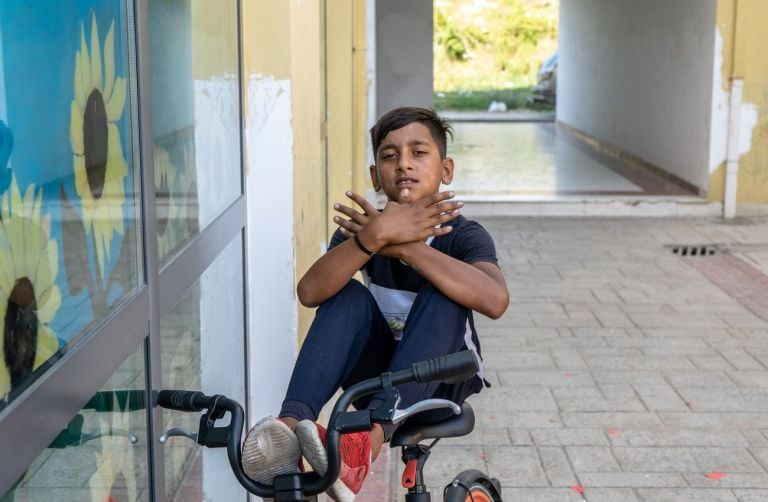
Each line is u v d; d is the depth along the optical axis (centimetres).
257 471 176
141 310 191
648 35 1315
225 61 290
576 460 428
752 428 465
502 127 1997
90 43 171
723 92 1046
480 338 619
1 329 132
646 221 1045
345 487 181
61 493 153
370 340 233
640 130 1366
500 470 418
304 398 210
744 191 1070
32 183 145
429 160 233
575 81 1814
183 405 194
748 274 805
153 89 215
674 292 741
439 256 221
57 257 153
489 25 2675
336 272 221
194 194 251
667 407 494
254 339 321
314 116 370
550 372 551
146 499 198
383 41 1268
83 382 158
